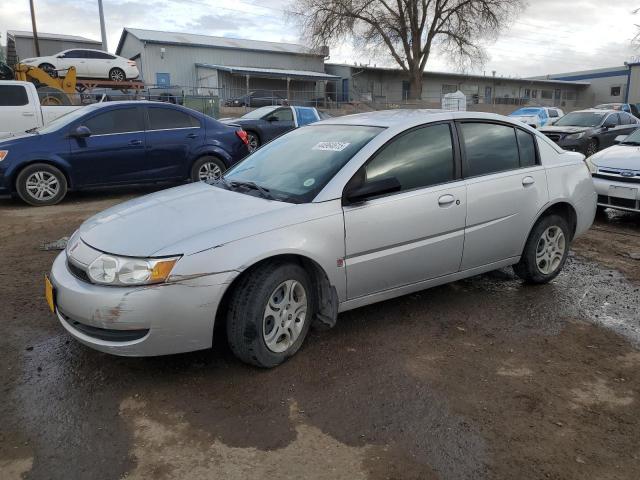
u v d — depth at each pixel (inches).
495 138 177.0
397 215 147.9
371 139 152.4
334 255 137.8
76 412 115.8
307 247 132.3
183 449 104.7
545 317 168.4
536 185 181.0
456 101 1003.9
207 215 133.3
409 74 1537.9
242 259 122.9
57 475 97.3
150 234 126.1
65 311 124.6
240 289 126.7
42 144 326.0
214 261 120.7
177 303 118.3
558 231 191.6
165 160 356.5
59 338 149.6
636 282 203.0
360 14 1486.2
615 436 110.6
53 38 1545.3
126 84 913.5
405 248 151.4
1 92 458.6
